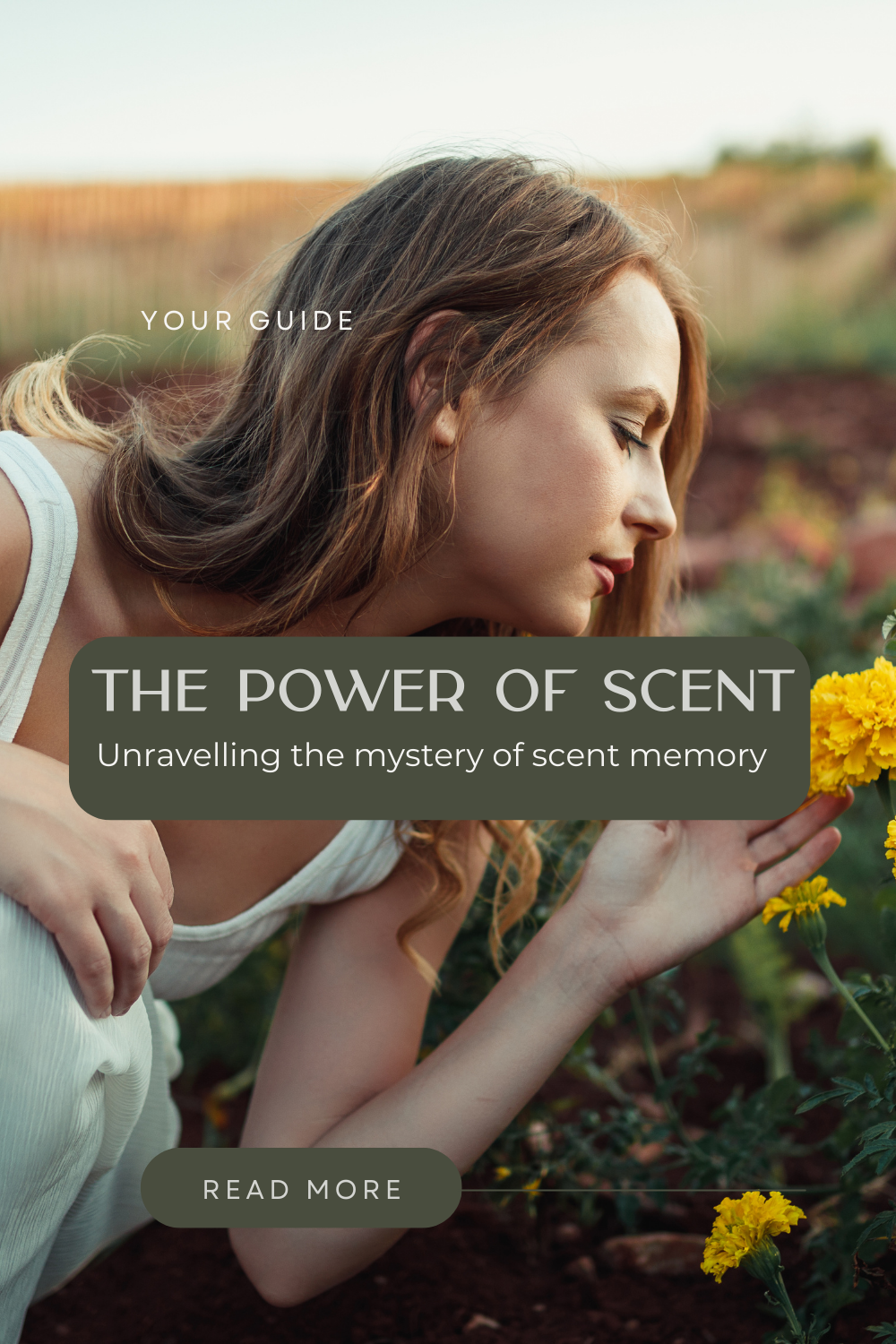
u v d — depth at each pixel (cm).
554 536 86
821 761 85
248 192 617
